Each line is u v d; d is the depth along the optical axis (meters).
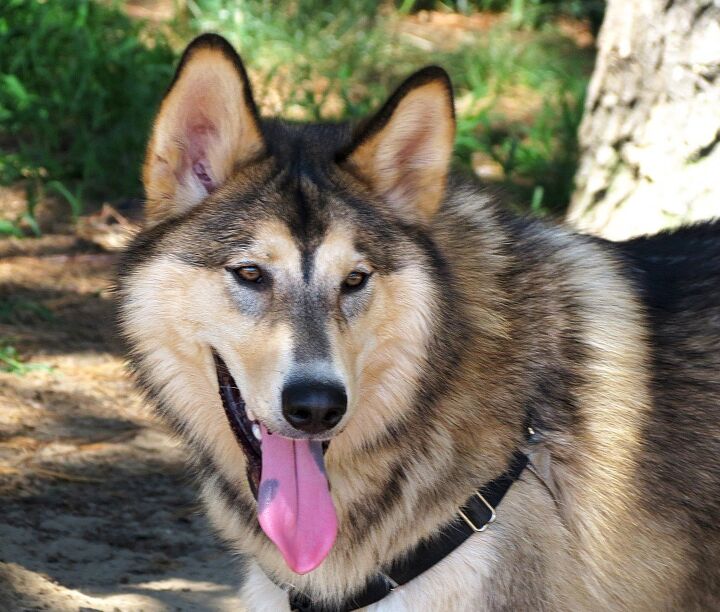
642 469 4.01
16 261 8.08
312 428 3.58
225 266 3.71
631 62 7.16
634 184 7.23
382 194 3.87
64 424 6.30
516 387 3.95
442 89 3.77
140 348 3.93
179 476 5.98
